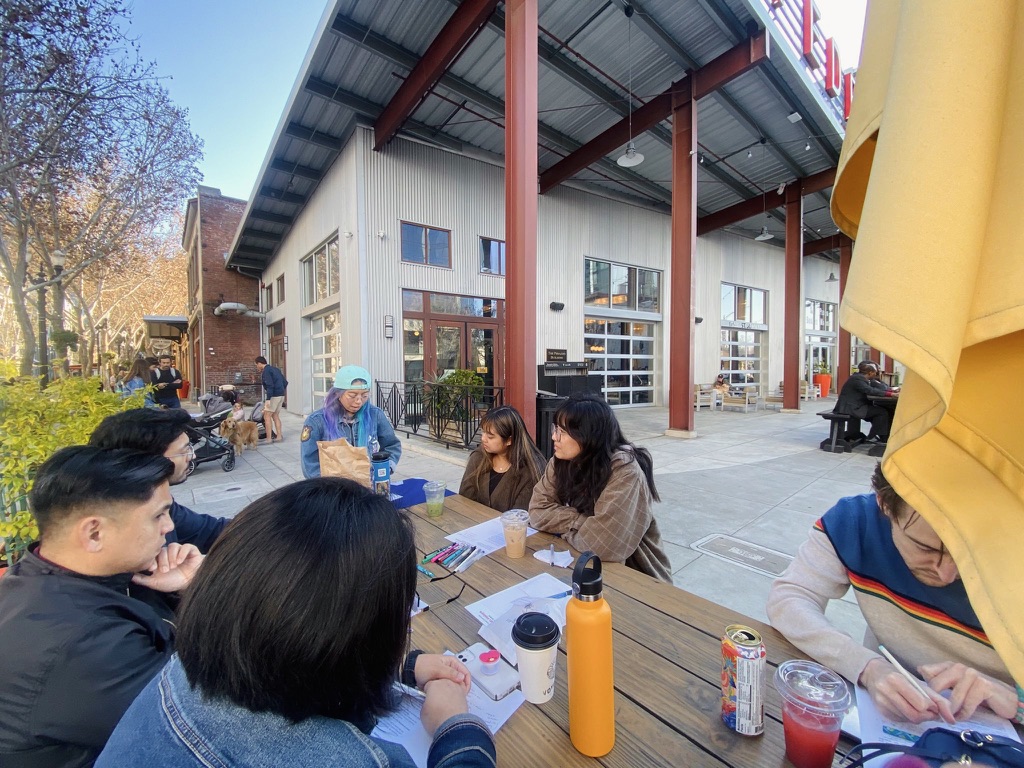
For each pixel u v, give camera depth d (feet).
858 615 7.48
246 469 18.70
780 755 2.48
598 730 2.49
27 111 21.36
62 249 28.25
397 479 9.27
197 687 1.63
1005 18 1.40
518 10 15.08
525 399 15.48
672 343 24.79
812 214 42.78
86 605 2.89
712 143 29.45
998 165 1.40
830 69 25.89
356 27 19.52
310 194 33.83
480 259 30.96
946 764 2.07
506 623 3.65
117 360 69.21
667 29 20.33
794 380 37.35
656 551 6.00
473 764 2.07
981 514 1.60
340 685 1.69
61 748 2.65
